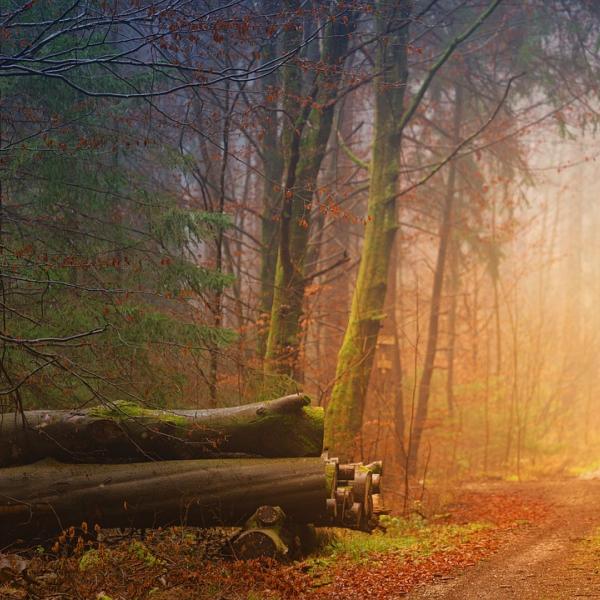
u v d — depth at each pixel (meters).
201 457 10.16
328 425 19.66
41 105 13.45
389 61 20.67
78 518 9.55
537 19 25.12
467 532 14.20
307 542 11.05
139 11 9.03
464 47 27.25
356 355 19.88
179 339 12.33
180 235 13.55
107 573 8.52
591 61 25.19
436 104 29.66
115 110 13.88
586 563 10.47
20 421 9.60
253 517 9.98
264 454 10.34
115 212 13.86
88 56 13.08
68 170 13.20
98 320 11.62
